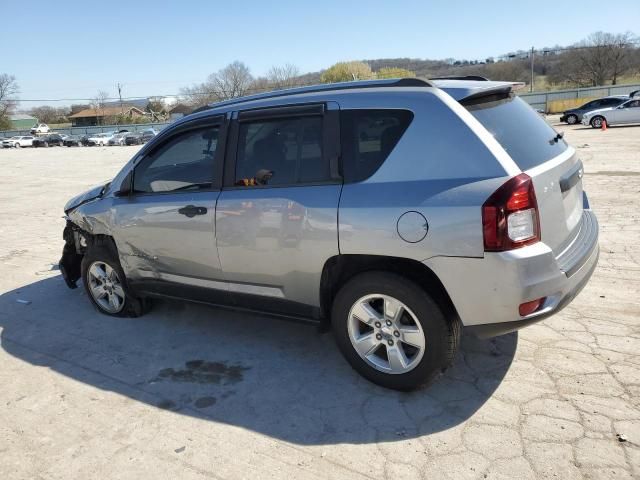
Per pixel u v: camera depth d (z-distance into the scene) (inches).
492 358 146.3
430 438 115.3
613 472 101.8
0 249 309.9
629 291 186.2
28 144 2245.3
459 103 121.3
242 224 143.6
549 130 144.9
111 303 194.9
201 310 196.7
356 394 134.2
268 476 106.7
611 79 2603.3
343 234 125.9
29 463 115.0
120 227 174.6
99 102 3683.6
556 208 122.3
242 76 3085.6
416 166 120.3
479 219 110.7
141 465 112.2
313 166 134.2
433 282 122.4
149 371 152.9
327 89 138.9
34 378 152.5
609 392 127.2
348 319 133.9
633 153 584.7
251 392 138.5
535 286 111.7
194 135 157.9
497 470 104.3
